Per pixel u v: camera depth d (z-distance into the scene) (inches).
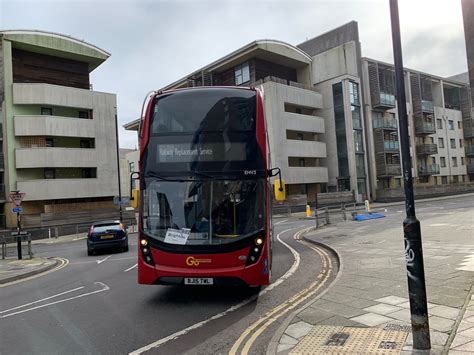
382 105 1814.7
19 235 680.4
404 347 166.9
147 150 292.2
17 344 215.9
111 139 1518.2
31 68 1469.0
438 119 2239.2
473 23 243.9
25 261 635.5
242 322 234.7
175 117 294.7
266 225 277.3
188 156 287.0
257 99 299.1
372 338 181.6
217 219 275.6
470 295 232.8
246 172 283.1
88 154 1445.6
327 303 247.1
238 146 287.4
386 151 1815.9
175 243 274.2
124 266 503.2
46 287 393.1
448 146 2294.5
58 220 1278.3
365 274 324.5
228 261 269.4
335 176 1742.1
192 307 273.9
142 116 303.3
